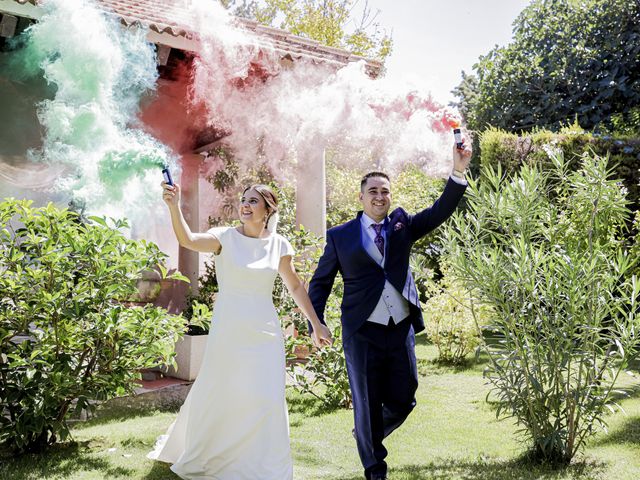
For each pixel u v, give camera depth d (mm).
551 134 9688
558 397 3918
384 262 3674
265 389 3506
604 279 4008
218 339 3557
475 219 4348
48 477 3590
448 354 8078
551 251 4238
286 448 3516
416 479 3566
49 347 4160
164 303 8203
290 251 3885
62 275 4141
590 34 14500
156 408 5590
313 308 3863
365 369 3547
